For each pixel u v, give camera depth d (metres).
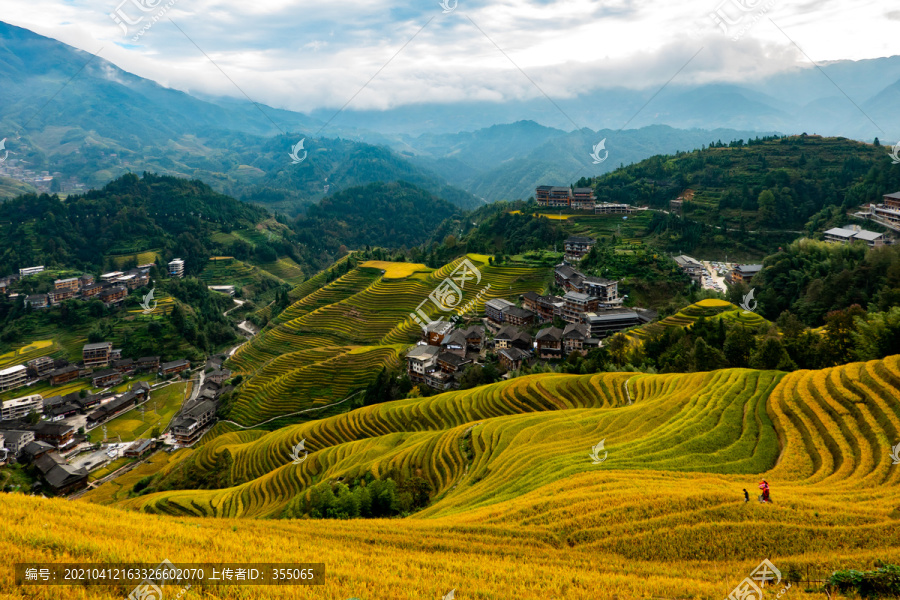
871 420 49.12
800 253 141.38
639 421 61.62
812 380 60.94
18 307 198.38
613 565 31.22
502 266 179.12
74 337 187.88
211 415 136.62
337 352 148.25
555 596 26.48
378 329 162.12
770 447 49.94
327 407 123.00
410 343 146.62
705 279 166.00
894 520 32.59
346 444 85.12
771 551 31.31
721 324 100.12
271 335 174.62
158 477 104.69
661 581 28.02
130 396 149.62
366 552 32.97
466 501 49.84
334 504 54.50
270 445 99.88
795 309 123.19
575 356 108.31
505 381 95.94
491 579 28.56
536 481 48.62
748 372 70.50
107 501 98.06
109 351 175.88
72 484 104.50
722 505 35.84
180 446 124.62
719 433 53.69
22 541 27.22
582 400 81.88
